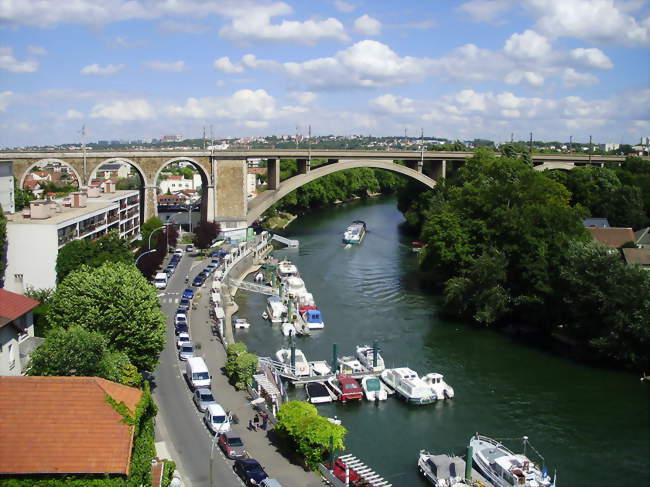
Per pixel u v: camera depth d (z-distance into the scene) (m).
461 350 83.44
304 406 52.16
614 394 69.62
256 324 94.69
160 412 57.66
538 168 192.50
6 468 31.92
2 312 49.53
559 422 62.88
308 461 48.72
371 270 129.00
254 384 64.06
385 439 58.94
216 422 53.88
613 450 57.38
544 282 88.62
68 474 32.22
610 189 151.88
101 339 49.09
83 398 35.28
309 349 83.44
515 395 69.31
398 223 197.12
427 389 67.12
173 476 44.66
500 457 52.50
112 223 118.38
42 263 81.56
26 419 34.00
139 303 59.00
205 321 88.00
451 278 107.25
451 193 138.00
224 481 46.12
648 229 127.12
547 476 50.62
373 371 74.00
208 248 139.88
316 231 180.75
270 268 128.12
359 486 46.66
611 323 77.81
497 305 91.12
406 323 94.69
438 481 50.00
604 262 80.75
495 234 99.75
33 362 47.34
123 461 32.94
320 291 112.75
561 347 84.69
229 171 156.00
